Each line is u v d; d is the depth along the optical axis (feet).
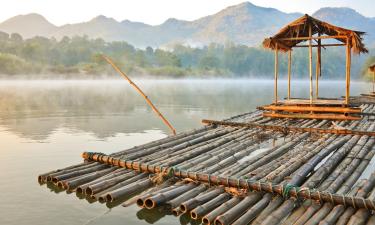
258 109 55.36
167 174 22.65
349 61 42.42
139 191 21.89
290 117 43.78
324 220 16.84
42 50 321.93
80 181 23.09
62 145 39.58
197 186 21.48
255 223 17.13
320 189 20.26
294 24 43.50
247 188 20.39
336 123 39.91
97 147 38.86
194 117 63.31
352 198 17.92
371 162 28.71
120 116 63.93
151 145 31.14
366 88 177.99
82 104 83.51
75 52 339.98
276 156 27.84
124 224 19.02
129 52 361.92
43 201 22.04
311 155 27.14
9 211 20.80
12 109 72.08
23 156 34.42
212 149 30.09
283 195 19.48
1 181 26.32
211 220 17.53
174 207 19.21
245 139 33.47
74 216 19.99
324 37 42.68
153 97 107.96
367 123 40.11
